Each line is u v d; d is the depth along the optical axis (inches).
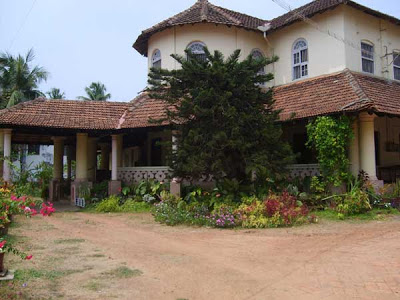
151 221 485.1
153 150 804.0
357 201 485.4
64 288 218.4
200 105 471.5
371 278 236.2
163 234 395.2
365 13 670.5
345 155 535.8
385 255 290.4
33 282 227.0
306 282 231.5
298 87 671.8
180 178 519.8
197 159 459.2
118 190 657.6
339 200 501.7
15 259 280.4
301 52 702.5
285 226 424.2
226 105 465.1
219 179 504.7
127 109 711.7
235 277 242.8
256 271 256.1
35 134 757.9
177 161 491.5
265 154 470.6
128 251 316.2
